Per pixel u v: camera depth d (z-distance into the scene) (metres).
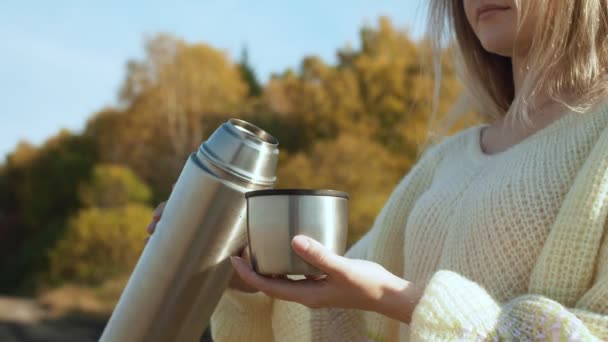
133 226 14.72
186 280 0.93
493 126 1.20
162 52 20.67
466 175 1.10
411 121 15.11
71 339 11.42
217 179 0.90
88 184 17.55
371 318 1.14
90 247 14.52
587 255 0.84
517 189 0.95
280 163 16.00
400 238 1.24
